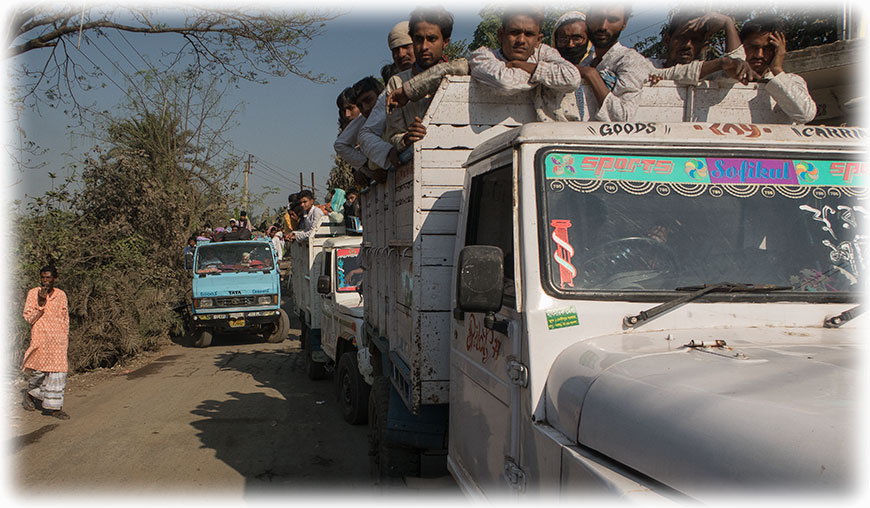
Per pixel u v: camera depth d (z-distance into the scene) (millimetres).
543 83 3504
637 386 1940
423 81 3824
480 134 3709
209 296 14164
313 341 10195
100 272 12188
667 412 1770
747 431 1552
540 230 2500
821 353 2025
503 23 3846
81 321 11211
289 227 14391
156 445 6879
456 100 3688
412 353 3725
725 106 3627
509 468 2555
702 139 2711
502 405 2670
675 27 4508
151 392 9555
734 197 2648
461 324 3367
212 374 11008
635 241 2537
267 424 7723
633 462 1817
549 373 2361
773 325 2428
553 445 2162
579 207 2549
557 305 2404
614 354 2182
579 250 2494
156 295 13961
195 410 8422
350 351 8328
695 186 2643
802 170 2719
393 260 4719
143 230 16906
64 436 7219
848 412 1499
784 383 1741
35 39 8883
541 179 2564
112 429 7500
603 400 2010
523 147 2611
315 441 7020
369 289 6121
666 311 2396
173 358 12758
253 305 14547
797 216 2648
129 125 20484
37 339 7910
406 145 3832
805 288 2514
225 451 6676
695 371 1920
